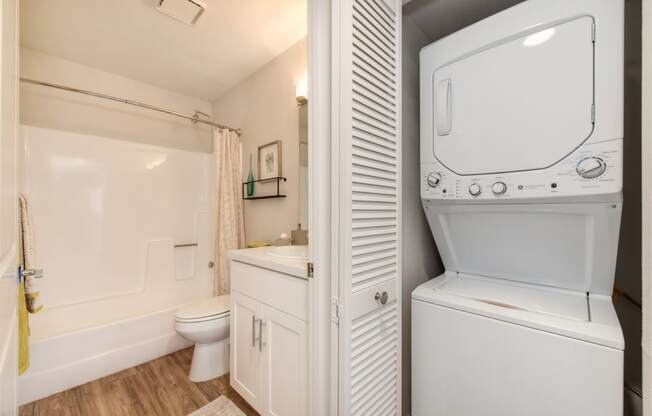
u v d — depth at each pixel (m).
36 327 1.93
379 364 1.05
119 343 1.88
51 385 1.62
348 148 0.88
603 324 0.81
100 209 2.26
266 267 1.30
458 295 1.08
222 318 1.75
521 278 1.17
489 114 1.03
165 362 1.98
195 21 1.84
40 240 2.00
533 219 1.03
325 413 0.97
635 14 1.09
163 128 2.80
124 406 1.54
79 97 2.36
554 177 0.91
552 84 0.91
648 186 0.66
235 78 2.60
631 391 1.07
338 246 0.90
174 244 2.61
